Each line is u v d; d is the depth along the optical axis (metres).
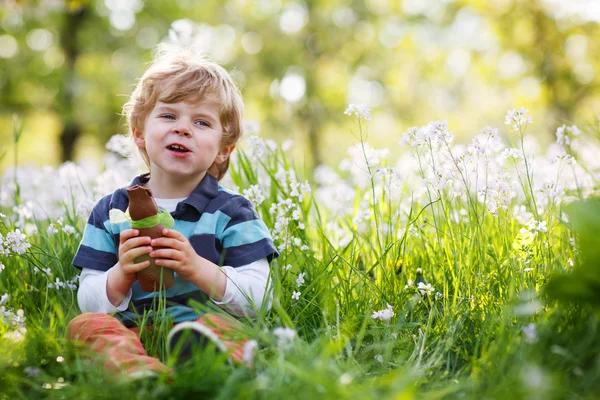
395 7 19.88
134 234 2.57
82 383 1.95
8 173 4.92
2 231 3.21
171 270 2.61
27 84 17.36
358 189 4.14
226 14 20.33
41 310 2.90
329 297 2.86
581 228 2.00
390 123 21.78
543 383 1.70
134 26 18.22
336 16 21.03
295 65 20.38
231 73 3.44
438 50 18.88
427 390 2.04
